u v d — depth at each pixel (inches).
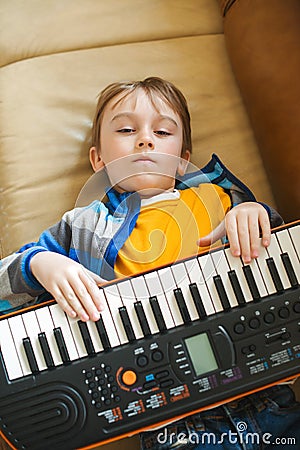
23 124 51.7
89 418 36.3
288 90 47.5
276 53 48.8
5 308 42.5
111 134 46.7
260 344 37.5
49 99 52.4
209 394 36.7
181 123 48.2
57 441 36.3
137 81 51.3
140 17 55.6
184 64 54.2
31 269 40.7
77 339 37.5
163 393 36.6
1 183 50.8
